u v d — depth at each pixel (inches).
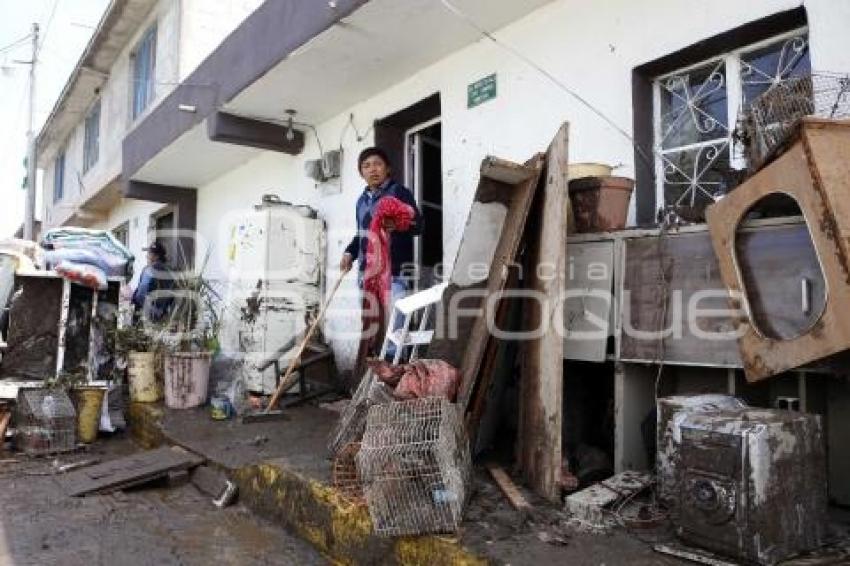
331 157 245.6
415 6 168.9
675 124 147.3
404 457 96.7
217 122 246.4
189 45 340.5
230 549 119.0
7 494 150.7
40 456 185.8
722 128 138.8
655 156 148.9
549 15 167.3
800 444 86.1
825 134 86.1
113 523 132.3
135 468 159.5
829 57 114.8
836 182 84.5
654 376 123.1
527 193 125.6
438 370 122.0
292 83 219.0
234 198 327.0
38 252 234.5
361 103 235.5
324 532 115.6
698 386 119.0
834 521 96.1
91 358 217.6
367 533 105.3
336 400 217.6
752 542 80.5
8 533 126.4
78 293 221.8
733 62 136.5
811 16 117.5
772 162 93.0
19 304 213.5
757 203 95.3
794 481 84.7
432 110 217.2
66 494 149.6
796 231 93.8
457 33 183.9
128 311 234.4
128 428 221.3
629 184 127.9
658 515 98.4
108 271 229.5
